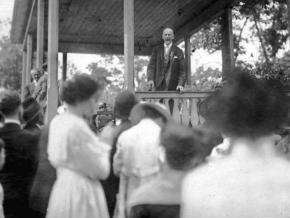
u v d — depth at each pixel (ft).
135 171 11.91
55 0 35.45
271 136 5.00
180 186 8.11
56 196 10.84
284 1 60.13
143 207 8.20
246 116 4.90
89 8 52.34
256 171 4.78
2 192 12.98
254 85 4.98
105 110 28.50
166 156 8.14
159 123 12.46
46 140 12.30
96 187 11.12
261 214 4.58
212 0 47.50
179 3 49.49
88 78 11.16
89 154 10.63
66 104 11.13
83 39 64.90
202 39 68.18
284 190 4.67
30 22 54.08
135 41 65.51
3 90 14.32
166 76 34.40
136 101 13.73
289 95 5.06
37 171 12.49
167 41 34.81
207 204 4.70
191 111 30.91
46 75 37.99
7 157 13.57
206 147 8.91
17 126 13.98
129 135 12.28
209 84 35.06
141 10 52.90
